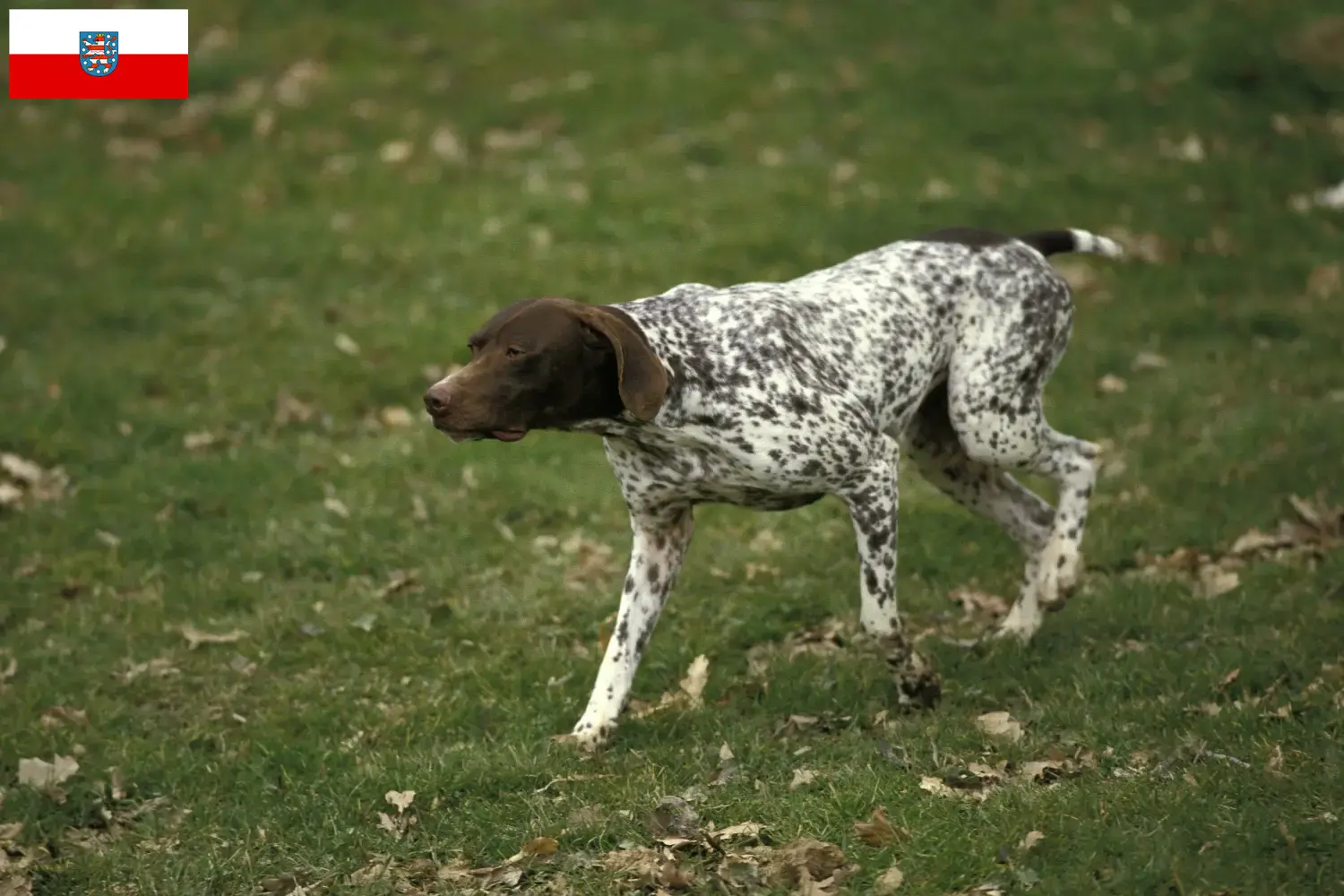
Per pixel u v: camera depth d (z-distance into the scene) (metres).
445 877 5.65
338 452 10.76
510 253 13.67
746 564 8.82
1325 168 15.01
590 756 6.57
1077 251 7.85
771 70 17.27
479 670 7.64
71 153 15.99
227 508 9.86
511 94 16.94
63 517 9.70
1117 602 7.80
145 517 9.70
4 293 13.15
